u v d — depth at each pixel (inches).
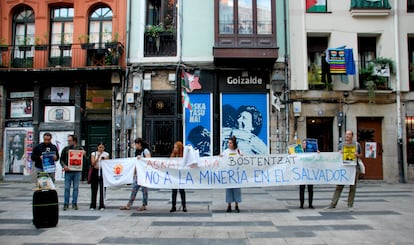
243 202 377.1
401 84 581.3
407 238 227.0
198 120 567.8
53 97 597.9
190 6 587.2
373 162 577.3
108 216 303.7
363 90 567.8
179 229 254.8
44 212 260.1
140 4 593.0
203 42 578.9
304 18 581.3
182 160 332.5
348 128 569.3
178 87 574.2
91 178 339.6
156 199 405.7
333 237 229.9
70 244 217.9
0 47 594.9
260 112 569.0
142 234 241.1
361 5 582.6
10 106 611.2
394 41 588.4
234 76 573.9
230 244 215.8
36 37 600.1
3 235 239.3
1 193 459.2
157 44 584.4
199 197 420.5
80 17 601.9
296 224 268.5
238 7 565.9
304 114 568.7
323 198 407.2
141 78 578.2
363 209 330.3
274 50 551.2
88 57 587.2
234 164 334.0
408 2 604.4
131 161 339.9
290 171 336.2
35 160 337.4
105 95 595.8
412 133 580.7
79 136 585.3
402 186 520.4
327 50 560.1
